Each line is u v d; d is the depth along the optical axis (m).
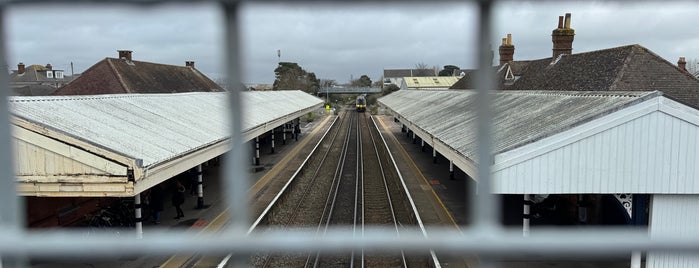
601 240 1.47
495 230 1.55
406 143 33.47
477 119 1.50
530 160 8.79
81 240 1.54
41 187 9.14
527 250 1.51
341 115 68.69
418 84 82.06
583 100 11.70
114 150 9.15
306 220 14.82
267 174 22.17
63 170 9.11
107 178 9.12
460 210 15.45
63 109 11.61
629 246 1.46
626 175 8.77
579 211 12.59
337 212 15.80
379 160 26.58
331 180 21.12
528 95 16.52
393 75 131.12
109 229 11.36
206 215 14.95
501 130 12.09
